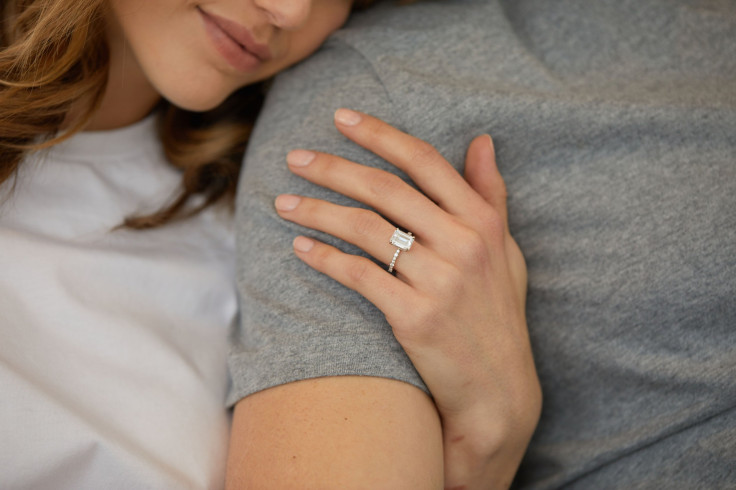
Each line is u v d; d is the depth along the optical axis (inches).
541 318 20.1
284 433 16.9
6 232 18.6
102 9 18.6
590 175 19.7
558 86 20.1
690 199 19.2
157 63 19.3
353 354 17.2
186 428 18.5
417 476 16.9
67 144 20.3
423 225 17.9
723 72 20.8
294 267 18.3
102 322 18.7
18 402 17.1
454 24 20.6
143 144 21.7
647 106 19.5
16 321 17.9
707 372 18.7
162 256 20.3
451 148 19.2
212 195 22.2
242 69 19.6
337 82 20.0
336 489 16.3
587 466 19.5
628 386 19.6
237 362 18.3
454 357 17.8
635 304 19.2
